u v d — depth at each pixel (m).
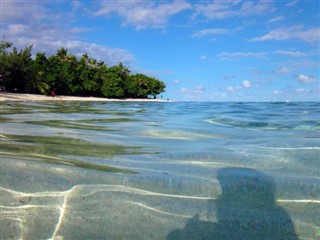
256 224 1.77
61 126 5.77
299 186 2.29
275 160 3.01
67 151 3.32
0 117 7.34
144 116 9.20
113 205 1.98
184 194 2.15
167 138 4.49
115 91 53.44
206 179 2.44
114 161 2.95
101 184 2.30
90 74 50.53
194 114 9.98
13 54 41.38
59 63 48.50
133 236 1.66
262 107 13.90
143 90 64.25
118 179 2.41
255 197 2.10
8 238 1.62
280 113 9.89
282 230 1.72
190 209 1.94
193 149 3.57
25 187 2.18
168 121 7.33
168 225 1.77
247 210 1.93
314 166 2.80
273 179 2.44
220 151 3.44
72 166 2.70
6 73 38.72
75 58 54.81
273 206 1.98
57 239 1.62
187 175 2.53
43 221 1.78
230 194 2.16
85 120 7.38
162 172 2.60
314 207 1.96
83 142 3.97
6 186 2.18
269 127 5.92
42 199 2.02
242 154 3.27
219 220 1.82
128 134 4.89
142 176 2.48
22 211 1.87
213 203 2.03
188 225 1.77
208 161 2.99
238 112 10.63
